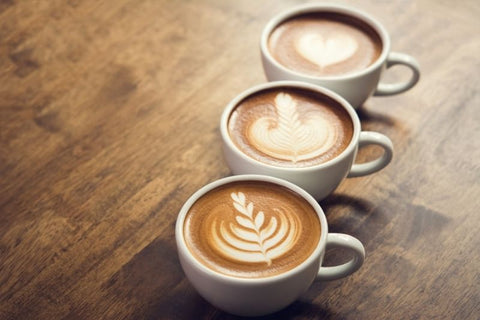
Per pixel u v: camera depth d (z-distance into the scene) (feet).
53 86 2.63
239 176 2.14
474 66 2.71
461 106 2.59
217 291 1.97
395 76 2.68
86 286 2.16
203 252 2.02
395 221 2.30
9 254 2.22
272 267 2.00
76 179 2.38
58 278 2.17
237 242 2.04
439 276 2.19
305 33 2.64
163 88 2.62
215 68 2.69
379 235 2.27
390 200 2.35
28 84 2.64
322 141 2.29
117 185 2.36
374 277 2.18
